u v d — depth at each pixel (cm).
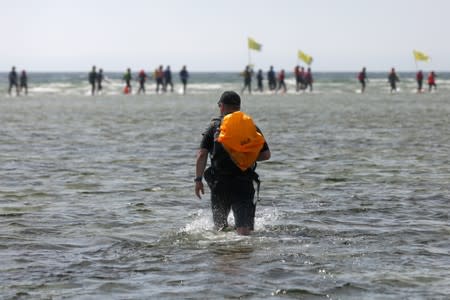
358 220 1680
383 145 3231
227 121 1473
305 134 3744
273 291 1130
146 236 1517
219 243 1445
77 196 1988
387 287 1152
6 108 6347
